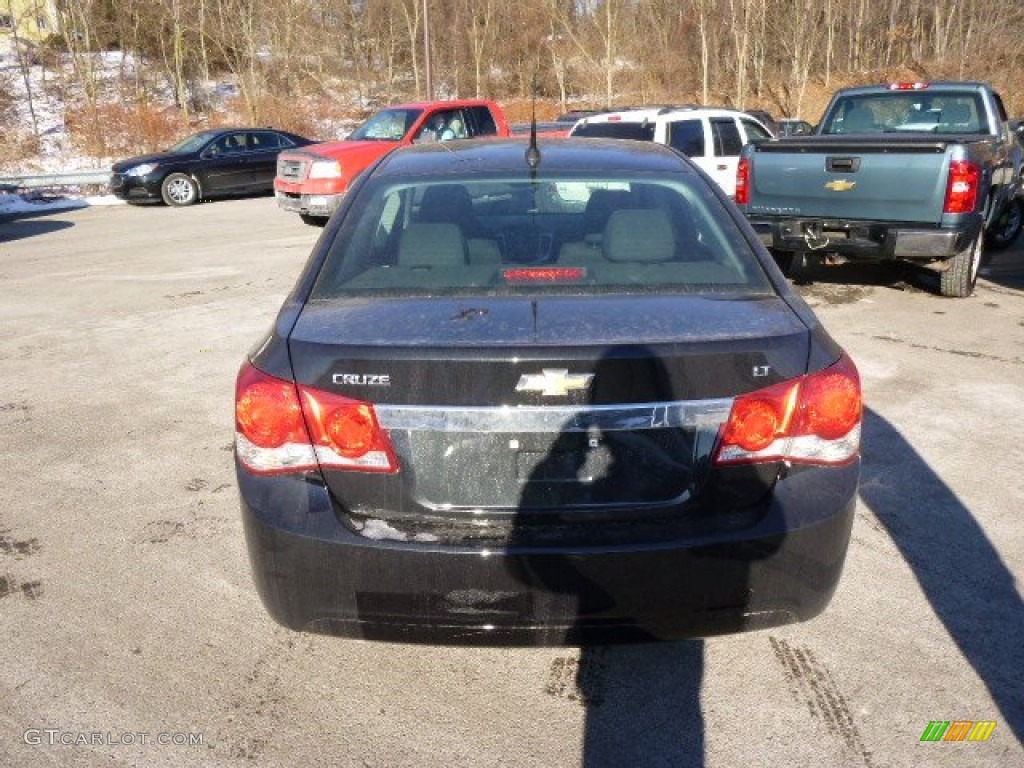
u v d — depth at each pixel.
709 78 41.31
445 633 2.38
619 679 2.83
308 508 2.36
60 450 4.71
